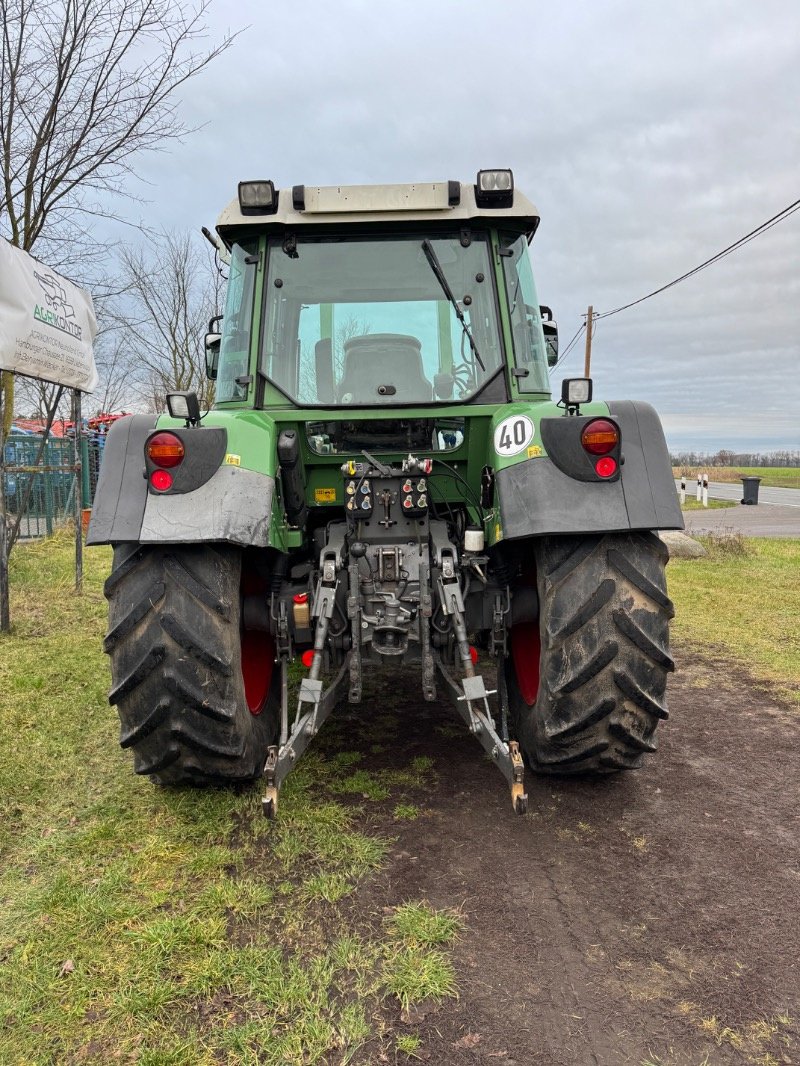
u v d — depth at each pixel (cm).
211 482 259
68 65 704
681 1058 180
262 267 330
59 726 384
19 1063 181
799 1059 180
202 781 296
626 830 286
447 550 297
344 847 270
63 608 661
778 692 456
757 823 293
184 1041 186
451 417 321
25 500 754
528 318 340
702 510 1983
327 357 329
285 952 217
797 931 227
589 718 270
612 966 212
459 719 402
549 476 267
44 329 597
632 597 265
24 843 277
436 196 321
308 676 278
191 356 1861
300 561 342
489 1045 185
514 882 251
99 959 215
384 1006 197
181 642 256
